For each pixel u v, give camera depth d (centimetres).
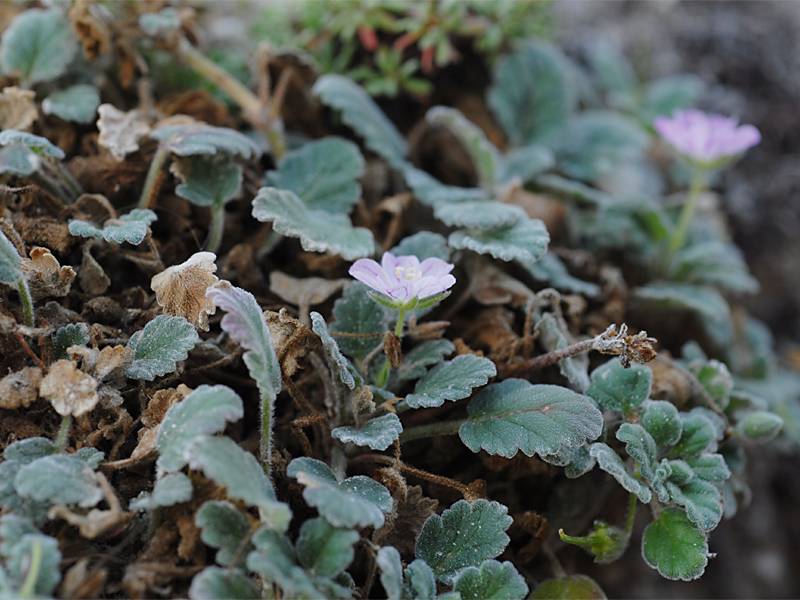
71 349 28
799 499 40
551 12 41
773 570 39
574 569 33
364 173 35
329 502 26
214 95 35
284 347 29
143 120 33
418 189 33
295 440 30
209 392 27
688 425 30
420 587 27
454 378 29
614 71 41
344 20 36
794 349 41
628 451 29
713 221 39
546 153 36
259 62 35
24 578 25
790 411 36
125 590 27
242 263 32
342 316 31
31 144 30
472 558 28
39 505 27
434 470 31
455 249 32
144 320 30
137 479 28
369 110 35
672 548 29
